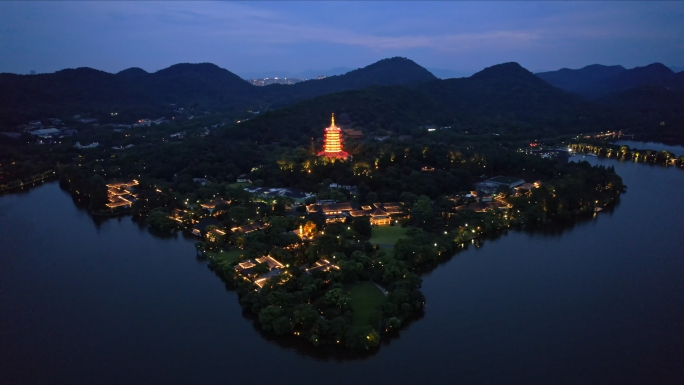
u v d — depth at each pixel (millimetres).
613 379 157625
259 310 194875
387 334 183750
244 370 163500
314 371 163250
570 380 157000
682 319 193000
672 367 163375
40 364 166375
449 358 169250
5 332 185875
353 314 192500
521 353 171625
